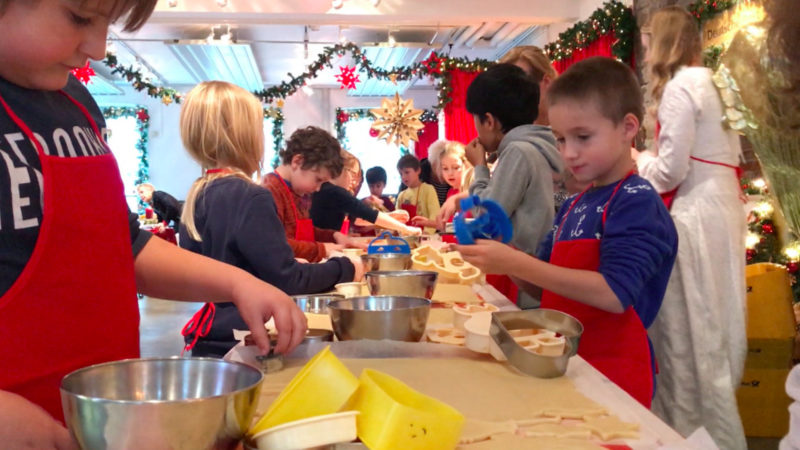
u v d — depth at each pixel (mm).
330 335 1082
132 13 718
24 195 695
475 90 2117
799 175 620
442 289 1665
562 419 728
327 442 551
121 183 844
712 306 2254
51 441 560
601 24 5484
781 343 2607
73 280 724
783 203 654
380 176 6938
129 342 812
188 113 1774
